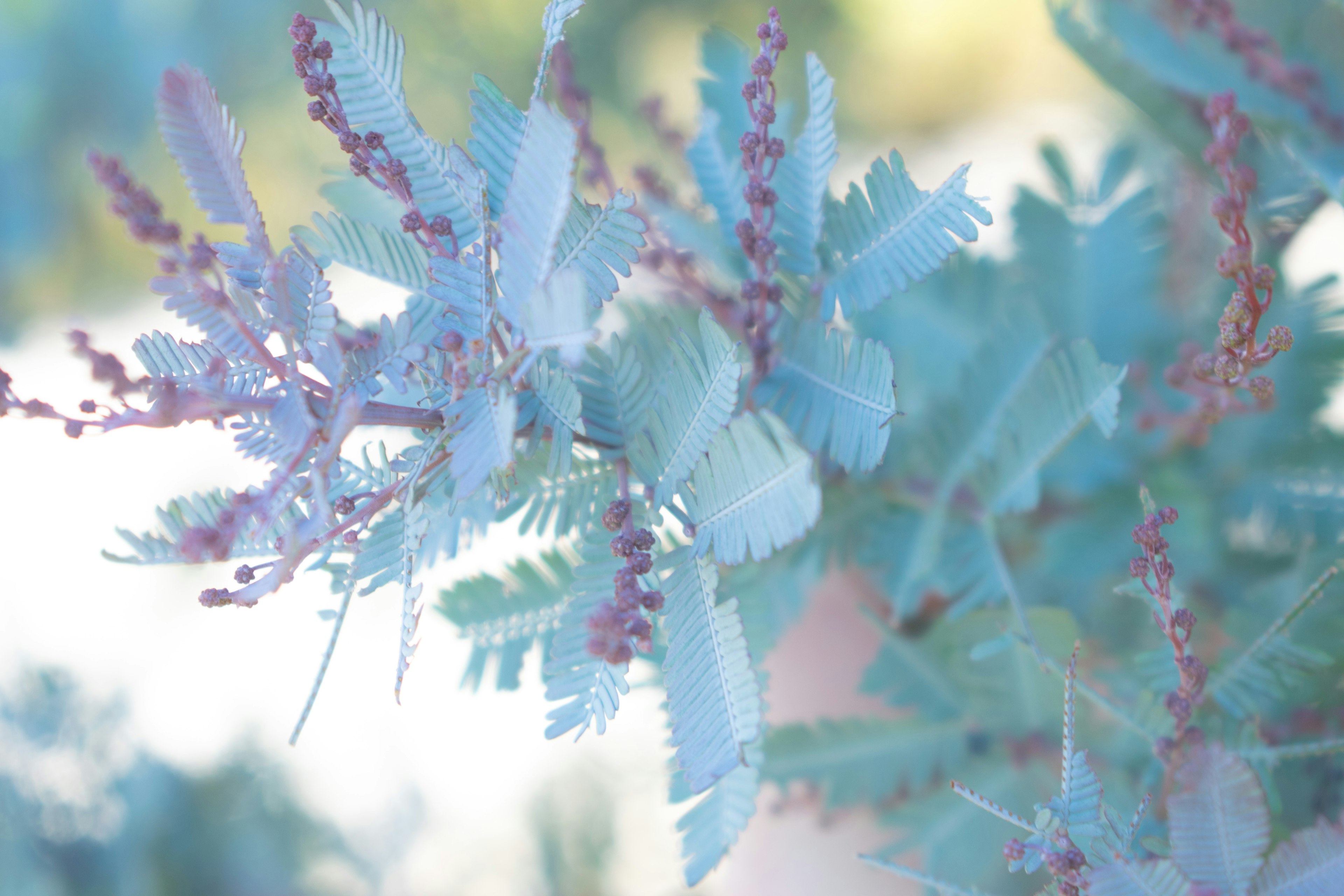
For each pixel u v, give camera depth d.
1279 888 0.33
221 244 0.32
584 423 0.33
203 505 0.32
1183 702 0.33
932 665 0.37
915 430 0.39
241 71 1.07
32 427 1.15
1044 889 0.33
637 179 0.38
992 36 1.14
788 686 0.41
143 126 1.05
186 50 1.04
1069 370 0.35
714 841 0.33
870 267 0.34
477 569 0.37
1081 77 1.11
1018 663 0.36
